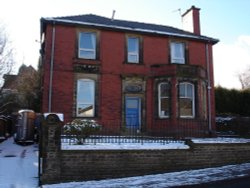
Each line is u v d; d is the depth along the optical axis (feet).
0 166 43.29
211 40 75.97
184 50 73.87
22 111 72.49
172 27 84.69
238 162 47.26
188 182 35.78
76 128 40.88
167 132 63.05
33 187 33.81
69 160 36.68
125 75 67.10
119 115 65.51
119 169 38.75
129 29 68.85
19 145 69.31
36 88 122.42
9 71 95.61
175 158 42.37
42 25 65.51
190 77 66.85
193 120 66.08
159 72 68.03
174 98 64.69
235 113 99.25
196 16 81.35
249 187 33.37
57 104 61.82
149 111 67.72
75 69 64.13
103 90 65.46
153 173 40.57
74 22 64.69
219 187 33.60
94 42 66.95
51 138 35.94
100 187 33.42
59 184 34.96
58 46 63.93
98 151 38.04
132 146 41.16
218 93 100.58
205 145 44.83
